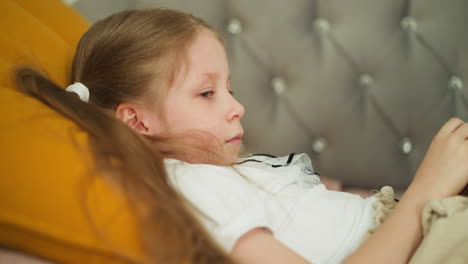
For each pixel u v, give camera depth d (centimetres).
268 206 60
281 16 114
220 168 59
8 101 52
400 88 112
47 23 83
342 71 114
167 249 44
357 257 52
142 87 68
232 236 49
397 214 56
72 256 45
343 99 116
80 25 90
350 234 60
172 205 47
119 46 70
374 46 111
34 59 67
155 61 68
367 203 65
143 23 71
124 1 116
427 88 110
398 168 118
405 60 110
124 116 69
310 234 59
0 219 44
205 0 115
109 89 70
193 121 67
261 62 118
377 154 117
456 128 64
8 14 71
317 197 64
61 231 44
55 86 59
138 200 46
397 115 114
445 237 51
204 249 45
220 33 117
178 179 55
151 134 68
